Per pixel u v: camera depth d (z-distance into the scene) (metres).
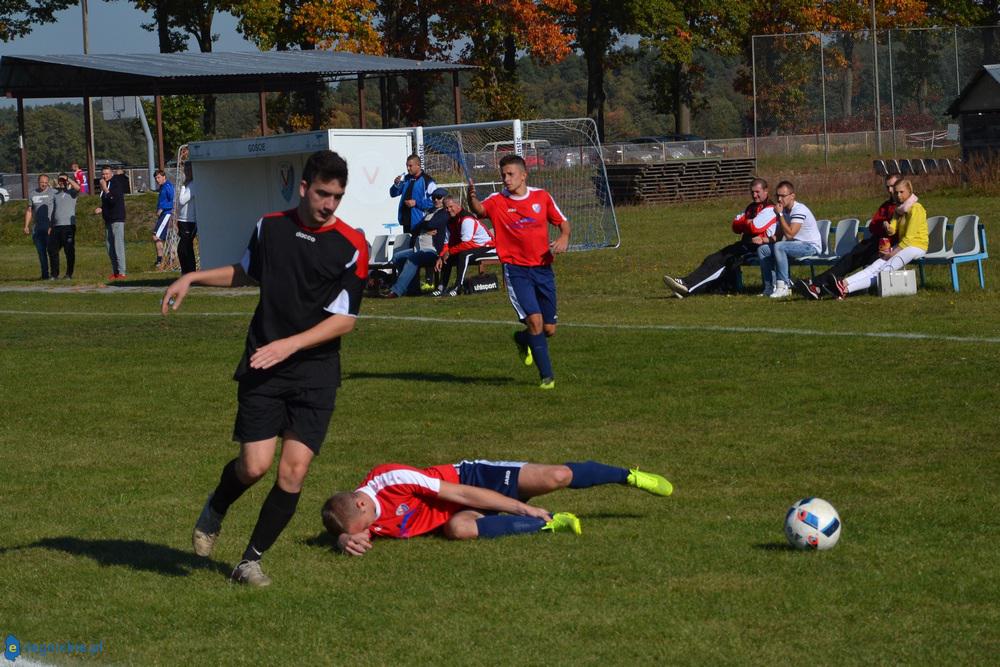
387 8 110.06
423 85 111.12
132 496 12.95
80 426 17.14
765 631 8.27
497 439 15.00
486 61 109.94
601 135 114.75
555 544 10.51
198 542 10.04
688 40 113.81
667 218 59.06
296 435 9.50
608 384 18.42
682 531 10.75
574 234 47.09
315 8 99.44
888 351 19.70
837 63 77.12
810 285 26.55
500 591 9.30
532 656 7.99
